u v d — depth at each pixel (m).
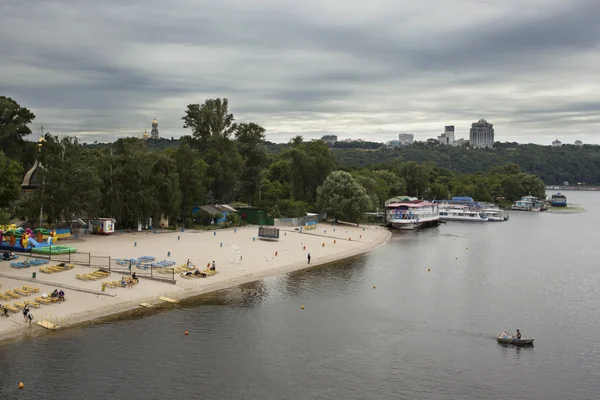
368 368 56.50
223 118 196.12
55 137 116.94
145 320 67.62
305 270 103.94
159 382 51.25
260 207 185.12
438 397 50.62
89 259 89.94
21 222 115.81
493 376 55.62
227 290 84.69
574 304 83.31
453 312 77.62
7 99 152.12
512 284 96.88
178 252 108.12
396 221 192.12
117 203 130.00
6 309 64.06
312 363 57.25
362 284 93.56
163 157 140.75
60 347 57.62
